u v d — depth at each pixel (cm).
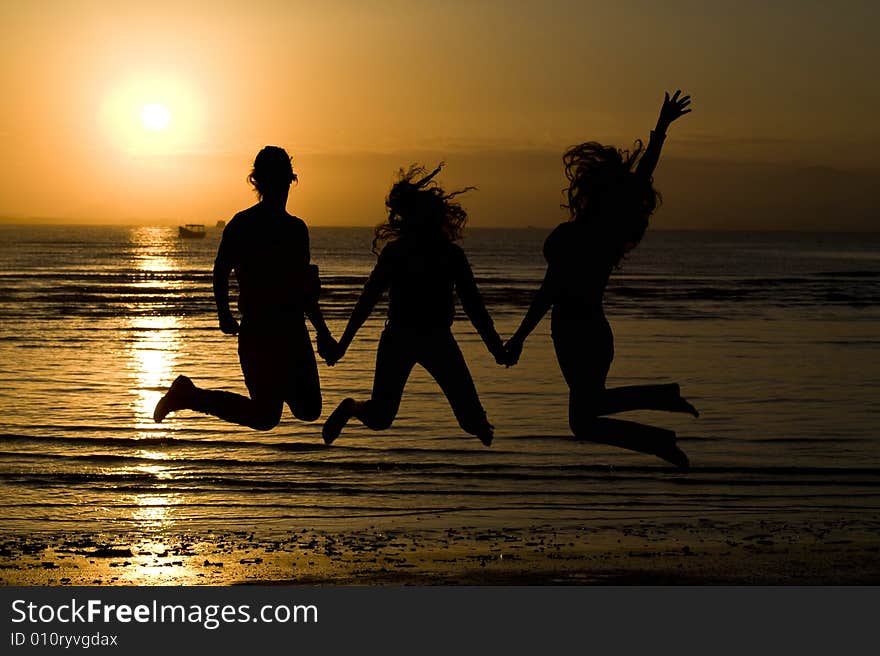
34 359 3045
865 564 1055
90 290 6438
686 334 3897
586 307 718
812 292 6675
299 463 1642
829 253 18362
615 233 719
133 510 1342
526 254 15525
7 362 2966
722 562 1062
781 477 1543
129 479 1525
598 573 1017
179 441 1803
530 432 1912
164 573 1016
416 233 742
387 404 752
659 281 8081
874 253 18412
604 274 721
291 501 1402
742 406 2230
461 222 748
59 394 2359
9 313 4703
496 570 1029
